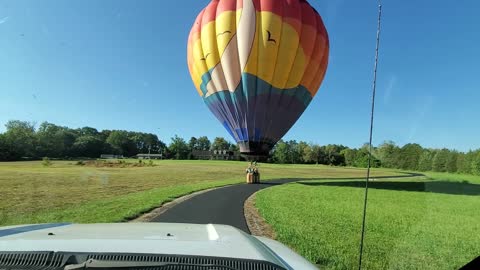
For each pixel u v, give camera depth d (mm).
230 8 32969
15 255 2115
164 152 162750
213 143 183500
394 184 45938
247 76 32625
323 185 44500
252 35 32219
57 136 126750
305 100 34656
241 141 35094
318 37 33844
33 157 118250
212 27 33438
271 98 33094
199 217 17031
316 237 12984
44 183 36812
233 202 23250
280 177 62719
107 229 2883
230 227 3258
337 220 17547
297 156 139000
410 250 12000
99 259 2068
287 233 13211
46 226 3137
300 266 2359
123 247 2223
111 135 164375
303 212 19703
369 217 19344
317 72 34406
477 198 29094
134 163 92625
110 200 22984
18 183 36375
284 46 32250
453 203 26938
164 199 23375
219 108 35062
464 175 32000
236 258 2164
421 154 32531
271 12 32094
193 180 46531
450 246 13148
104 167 77250
